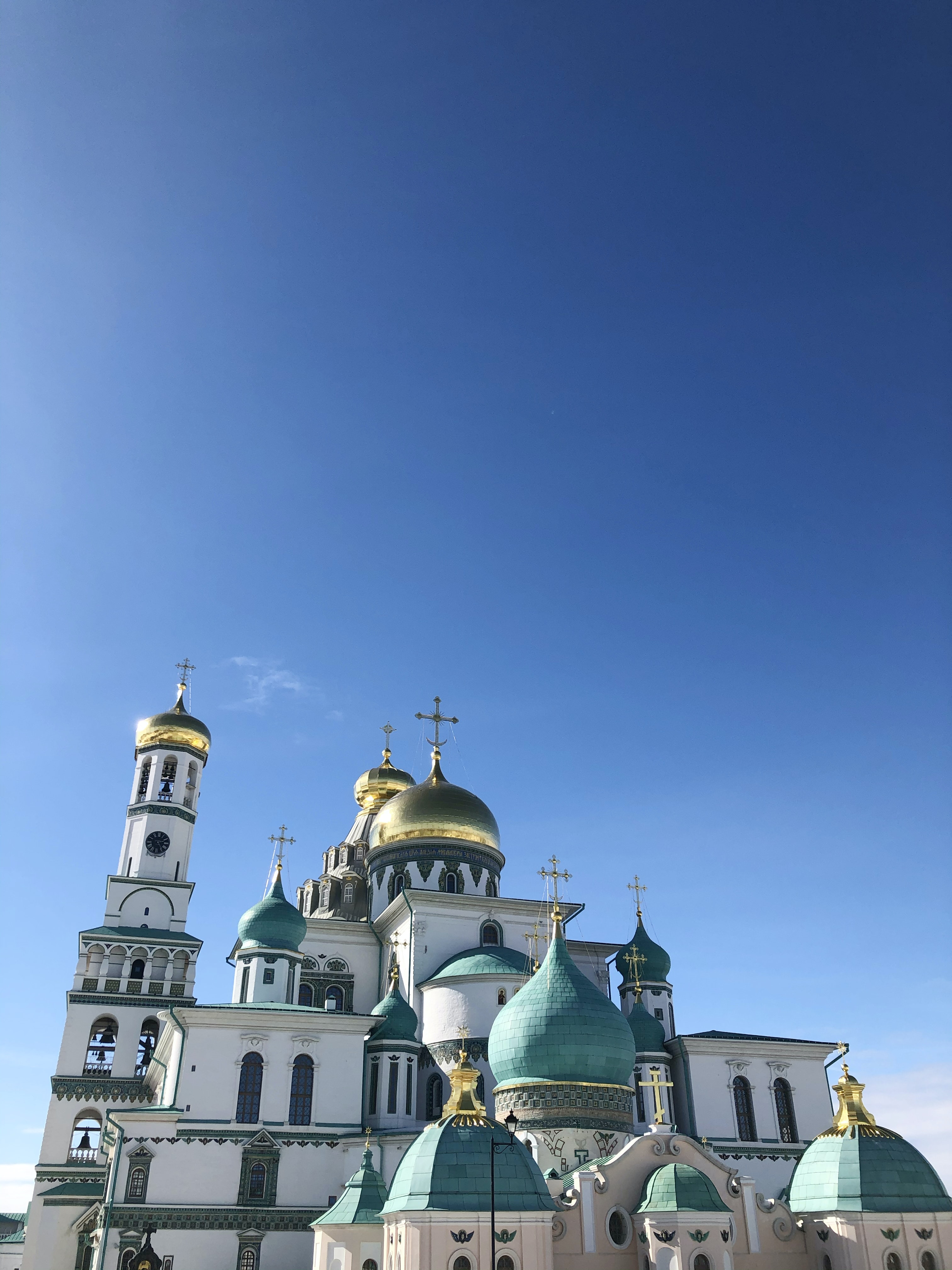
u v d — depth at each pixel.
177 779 93.81
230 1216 59.59
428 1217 38.53
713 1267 40.22
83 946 83.00
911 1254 41.44
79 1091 77.94
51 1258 69.69
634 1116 61.56
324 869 104.69
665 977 84.12
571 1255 41.16
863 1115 45.91
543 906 83.75
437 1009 72.75
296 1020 66.44
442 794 89.19
